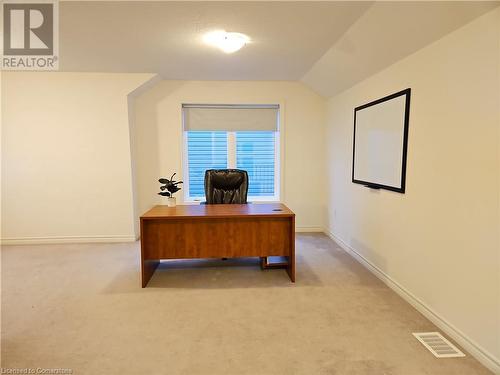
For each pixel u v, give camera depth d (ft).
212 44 9.99
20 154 13.66
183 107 15.12
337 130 13.80
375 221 10.29
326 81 13.20
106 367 5.92
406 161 8.38
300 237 15.03
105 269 10.99
